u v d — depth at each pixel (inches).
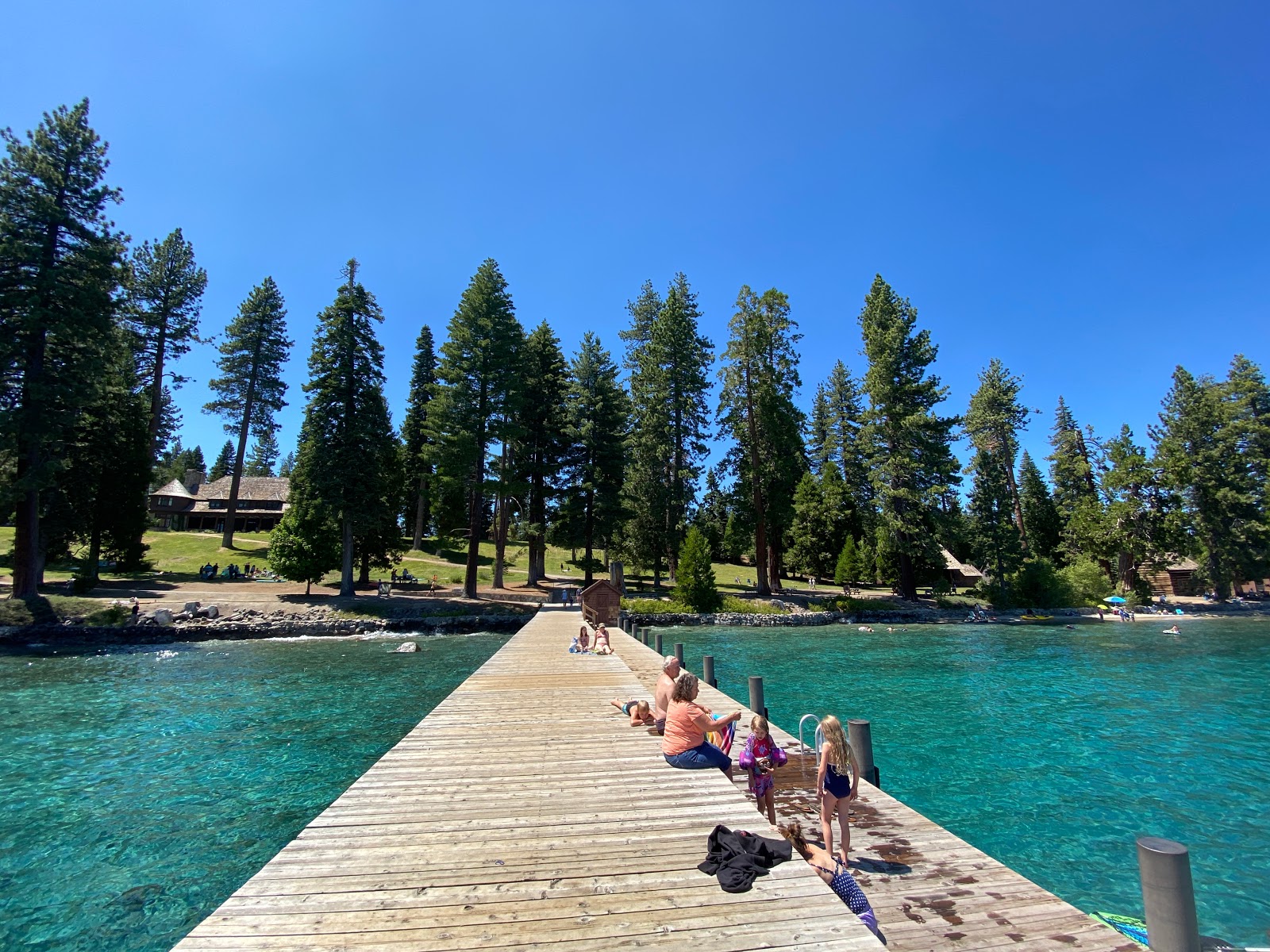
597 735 318.0
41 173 1082.7
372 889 152.8
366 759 429.7
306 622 1149.7
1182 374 1916.8
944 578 2139.5
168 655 902.4
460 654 920.9
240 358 1980.8
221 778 391.5
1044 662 856.3
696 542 1412.4
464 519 2402.8
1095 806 346.3
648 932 132.0
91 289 1105.4
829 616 1371.8
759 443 1675.7
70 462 1147.9
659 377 1664.6
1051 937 162.7
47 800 353.7
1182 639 1125.1
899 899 183.5
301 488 1342.3
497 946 126.6
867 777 288.5
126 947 220.1
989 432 2079.2
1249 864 276.5
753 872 157.6
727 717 262.8
